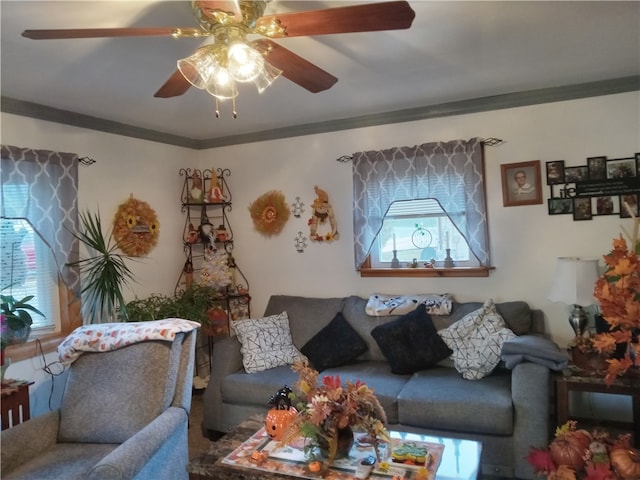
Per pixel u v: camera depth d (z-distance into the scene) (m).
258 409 2.97
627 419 2.97
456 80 2.90
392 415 2.64
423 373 2.95
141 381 2.30
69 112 3.17
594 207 3.08
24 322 2.70
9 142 2.87
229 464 1.83
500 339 2.80
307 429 1.72
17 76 2.51
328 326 3.43
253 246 4.13
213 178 4.09
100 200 3.41
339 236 3.79
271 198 4.01
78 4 1.79
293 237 3.96
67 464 2.01
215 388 3.12
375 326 3.35
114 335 2.41
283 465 1.81
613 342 1.42
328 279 3.85
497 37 2.28
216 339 4.09
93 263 3.28
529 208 3.23
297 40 2.25
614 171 3.02
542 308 3.21
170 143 4.01
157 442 1.96
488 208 3.34
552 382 2.61
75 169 3.16
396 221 3.66
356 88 2.97
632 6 2.00
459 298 3.43
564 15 2.07
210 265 3.88
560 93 3.11
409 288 3.57
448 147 3.35
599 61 2.66
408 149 3.46
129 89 2.79
